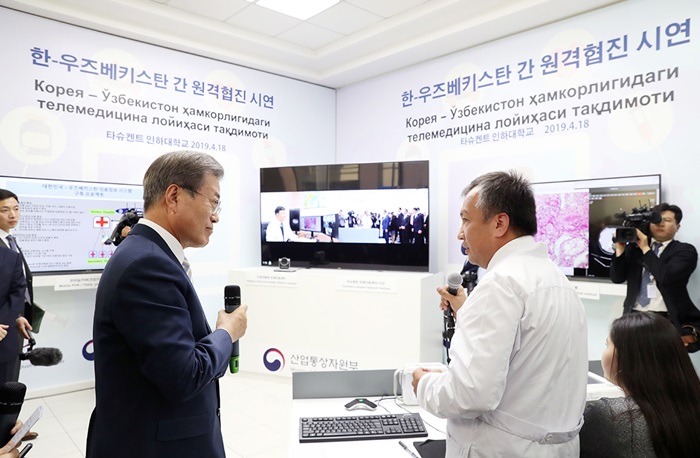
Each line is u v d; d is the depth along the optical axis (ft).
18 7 11.43
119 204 13.00
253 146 16.22
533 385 3.63
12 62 11.53
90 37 12.77
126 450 3.52
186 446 3.70
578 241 11.28
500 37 13.46
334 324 12.13
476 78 14.10
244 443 9.57
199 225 3.95
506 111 13.39
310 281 12.43
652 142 10.64
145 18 12.82
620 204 10.63
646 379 3.61
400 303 11.39
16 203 9.89
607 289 10.78
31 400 11.77
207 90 15.10
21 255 9.37
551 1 11.19
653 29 10.60
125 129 13.39
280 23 13.92
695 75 10.00
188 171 3.84
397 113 16.35
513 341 3.50
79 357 12.58
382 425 5.05
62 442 9.41
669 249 9.54
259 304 13.08
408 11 13.16
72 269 12.14
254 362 13.20
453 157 14.73
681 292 9.34
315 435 4.84
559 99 12.27
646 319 3.83
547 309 3.63
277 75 16.84
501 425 3.67
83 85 12.65
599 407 3.79
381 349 11.58
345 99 18.20
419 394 4.03
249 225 16.16
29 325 9.17
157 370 3.29
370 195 13.60
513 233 4.04
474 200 4.15
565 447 3.69
